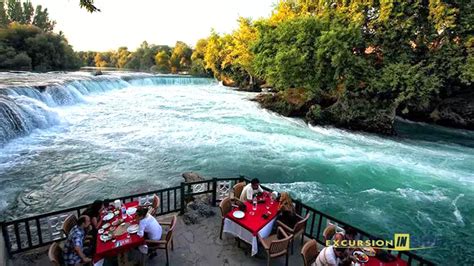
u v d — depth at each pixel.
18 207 9.27
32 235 7.68
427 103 22.81
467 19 20.33
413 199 11.47
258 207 6.49
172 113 25.61
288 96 28.02
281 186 12.27
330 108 23.72
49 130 17.44
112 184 11.29
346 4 24.36
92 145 15.47
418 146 19.36
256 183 6.89
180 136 18.45
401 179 13.42
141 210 5.23
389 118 21.92
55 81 26.38
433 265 4.62
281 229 5.89
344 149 17.70
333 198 11.34
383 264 4.79
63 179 11.38
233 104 32.06
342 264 4.68
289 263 5.92
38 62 45.56
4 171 11.59
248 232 5.82
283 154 16.23
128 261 5.41
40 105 18.12
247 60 41.47
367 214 10.26
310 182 12.80
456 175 14.02
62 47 49.53
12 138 14.66
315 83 23.02
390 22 21.94
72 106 24.39
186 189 8.94
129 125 20.25
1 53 39.47
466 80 20.62
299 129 22.27
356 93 22.97
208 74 71.75
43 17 63.34
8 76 29.78
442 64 21.39
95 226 5.32
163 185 11.51
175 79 51.53
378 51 23.62
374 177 13.56
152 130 19.39
